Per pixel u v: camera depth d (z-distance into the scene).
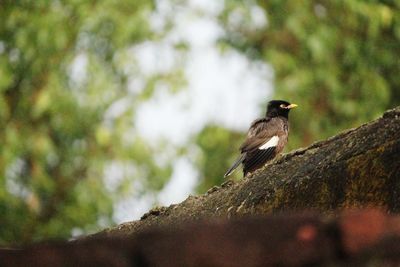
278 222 2.33
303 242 2.31
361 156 4.17
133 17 16.97
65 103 17.02
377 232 2.30
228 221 2.36
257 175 4.88
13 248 2.47
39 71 17.48
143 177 17.34
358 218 2.31
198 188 17.75
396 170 4.04
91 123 17.34
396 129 4.14
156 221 5.41
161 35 17.41
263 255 2.31
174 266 2.33
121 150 17.05
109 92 16.92
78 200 17.48
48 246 2.36
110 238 2.38
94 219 17.72
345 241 2.30
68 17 17.48
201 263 2.32
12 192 17.58
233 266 2.31
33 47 17.34
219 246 2.32
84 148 17.53
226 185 5.39
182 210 5.30
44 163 17.59
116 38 17.00
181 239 2.34
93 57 17.19
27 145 17.58
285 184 4.46
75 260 2.35
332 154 4.38
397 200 3.99
